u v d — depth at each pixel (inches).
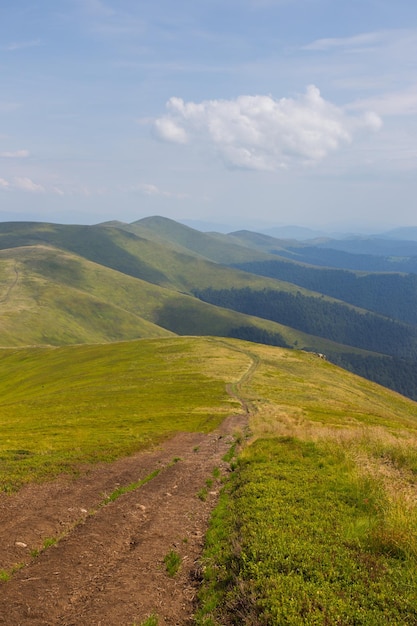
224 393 2758.4
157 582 497.0
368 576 468.1
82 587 480.7
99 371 3907.5
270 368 3850.9
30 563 537.6
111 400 2573.8
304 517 619.2
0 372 4904.0
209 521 677.3
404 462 1006.4
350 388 3695.9
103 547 587.5
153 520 694.5
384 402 3580.2
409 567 488.1
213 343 5088.6
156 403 2431.1
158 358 4274.1
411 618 399.2
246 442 1315.2
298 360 4503.0
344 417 2285.9
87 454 1158.3
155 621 418.0
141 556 562.6
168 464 1099.3
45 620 416.8
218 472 991.6
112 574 511.8
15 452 1159.6
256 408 2299.5
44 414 2196.1
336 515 631.2
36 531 636.1
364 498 706.8
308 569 474.0
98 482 909.8
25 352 6008.9
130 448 1268.5
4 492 810.8
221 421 1925.4
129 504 768.3
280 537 546.0
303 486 766.5
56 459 1081.4
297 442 1171.3
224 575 487.5
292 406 2454.5
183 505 768.3
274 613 399.9
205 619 414.6
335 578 460.4
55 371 4347.9
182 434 1593.3
